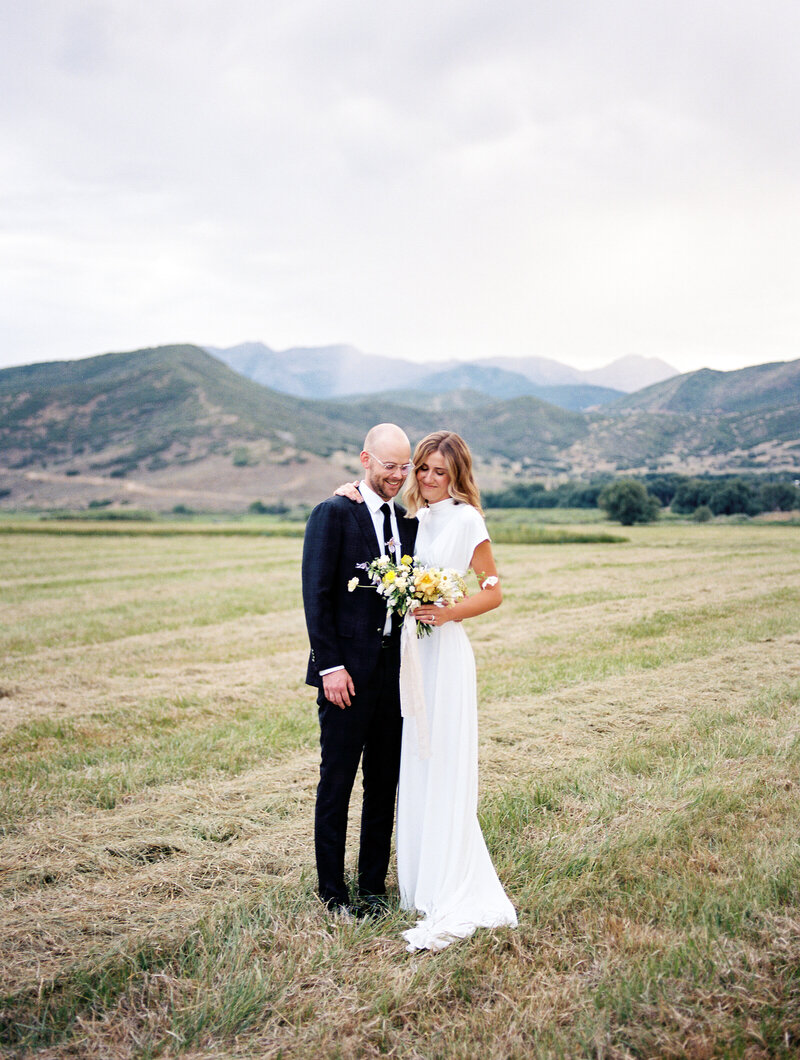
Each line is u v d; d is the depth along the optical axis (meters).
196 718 6.34
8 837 3.80
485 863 3.16
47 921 2.93
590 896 3.08
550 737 5.41
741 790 4.12
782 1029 2.25
